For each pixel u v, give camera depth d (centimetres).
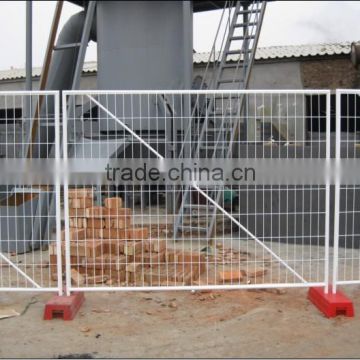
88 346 422
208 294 548
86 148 781
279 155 737
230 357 400
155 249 618
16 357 401
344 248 781
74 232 597
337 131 495
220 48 1164
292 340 431
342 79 1534
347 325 462
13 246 774
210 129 862
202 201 834
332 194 775
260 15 999
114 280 589
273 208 823
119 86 1122
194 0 1136
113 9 1118
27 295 552
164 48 1104
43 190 769
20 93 486
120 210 620
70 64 1076
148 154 739
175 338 438
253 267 658
